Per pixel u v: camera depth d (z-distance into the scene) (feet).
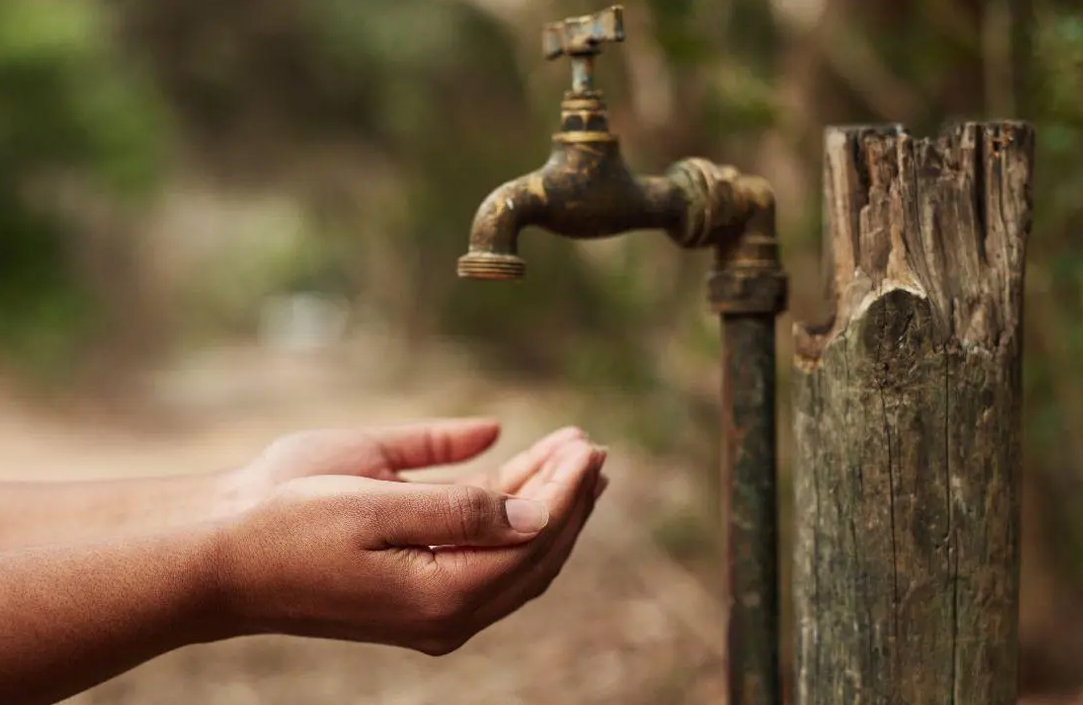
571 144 3.38
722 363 3.67
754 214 3.52
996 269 2.98
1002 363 2.94
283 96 32.73
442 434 3.86
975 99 7.30
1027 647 7.80
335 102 32.55
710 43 6.97
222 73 31.89
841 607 3.01
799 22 7.81
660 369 11.00
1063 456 7.52
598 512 13.05
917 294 2.90
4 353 29.84
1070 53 5.20
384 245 39.45
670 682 8.70
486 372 28.07
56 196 31.35
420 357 35.83
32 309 30.50
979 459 2.94
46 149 30.45
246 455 23.67
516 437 18.15
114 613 2.59
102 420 28.48
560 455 3.41
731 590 3.64
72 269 32.76
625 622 9.91
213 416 30.22
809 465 3.09
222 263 79.20
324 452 3.77
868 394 2.93
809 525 3.10
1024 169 3.01
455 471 16.07
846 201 3.04
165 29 30.91
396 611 2.79
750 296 3.53
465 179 25.88
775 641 3.63
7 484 3.68
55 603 2.55
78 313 32.04
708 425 10.08
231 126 35.09
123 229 35.60
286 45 30.89
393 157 34.32
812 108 7.94
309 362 51.72
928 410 2.92
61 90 30.19
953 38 6.65
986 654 2.98
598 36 3.31
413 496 2.73
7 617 2.51
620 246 12.21
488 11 12.07
